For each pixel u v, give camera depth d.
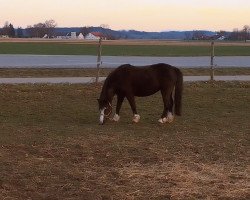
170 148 9.76
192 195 7.08
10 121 12.50
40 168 8.20
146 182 7.64
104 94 11.91
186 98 16.14
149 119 12.99
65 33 121.94
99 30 114.44
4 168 8.12
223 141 10.50
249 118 13.55
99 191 7.19
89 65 25.30
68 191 7.17
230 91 17.25
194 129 11.82
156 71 11.83
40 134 10.80
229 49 58.69
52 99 15.38
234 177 7.96
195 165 8.62
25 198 6.83
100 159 8.93
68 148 9.57
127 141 10.23
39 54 40.22
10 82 18.34
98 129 11.48
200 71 25.16
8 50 49.28
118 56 37.09
